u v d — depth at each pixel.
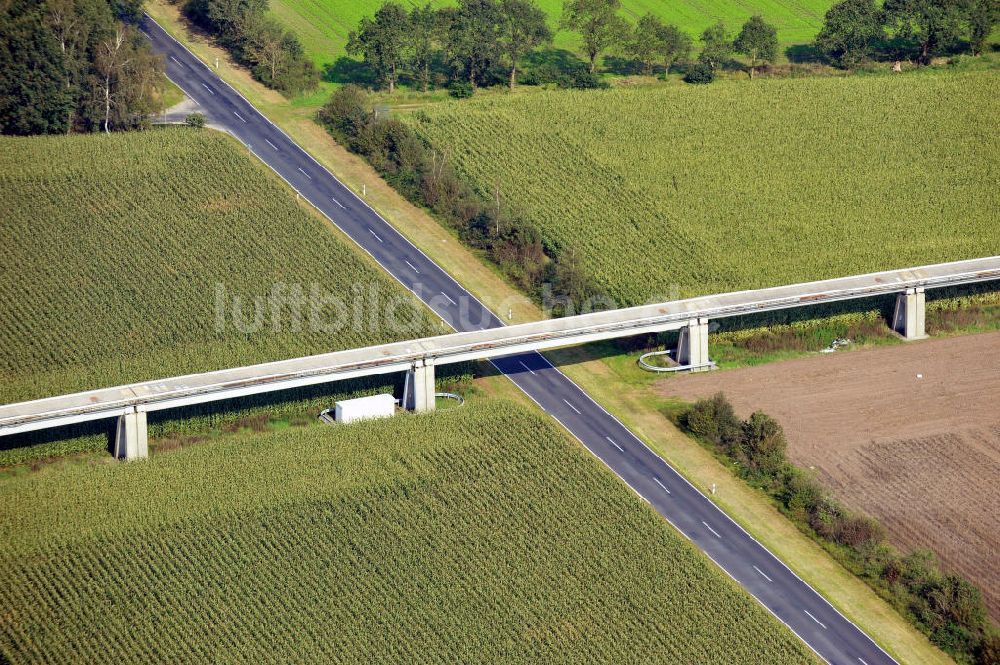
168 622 189.00
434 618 191.62
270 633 188.12
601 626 192.12
